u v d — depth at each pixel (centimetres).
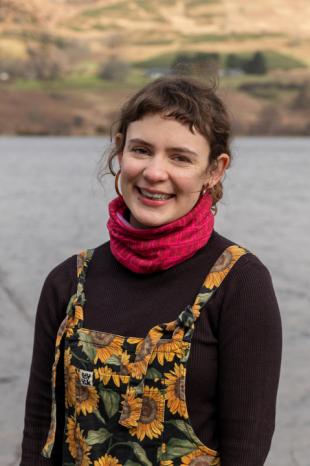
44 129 14038
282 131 14500
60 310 216
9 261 1347
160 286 203
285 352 764
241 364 193
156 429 192
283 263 1405
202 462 194
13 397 593
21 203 2661
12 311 902
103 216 2239
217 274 199
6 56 15388
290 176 4628
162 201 202
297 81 16450
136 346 196
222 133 206
